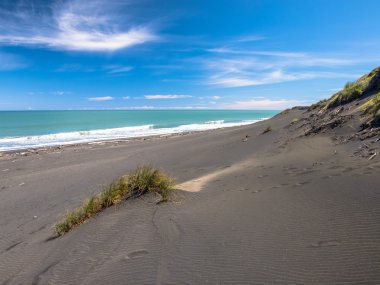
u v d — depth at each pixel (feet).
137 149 65.82
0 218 26.13
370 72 50.49
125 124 189.47
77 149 72.95
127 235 15.76
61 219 21.67
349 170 20.39
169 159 48.75
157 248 13.64
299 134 43.70
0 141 95.66
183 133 109.40
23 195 33.76
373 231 11.41
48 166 53.47
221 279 10.36
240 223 14.78
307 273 9.75
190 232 14.74
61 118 300.20
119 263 12.86
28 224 23.26
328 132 36.76
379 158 21.53
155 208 19.35
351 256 10.13
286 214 14.84
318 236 11.97
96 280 11.89
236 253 11.87
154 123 199.72
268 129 59.21
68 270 13.34
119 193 22.39
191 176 33.19
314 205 15.26
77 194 31.07
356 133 31.22
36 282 12.92
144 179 22.94
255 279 10.00
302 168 24.57
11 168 53.42
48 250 16.34
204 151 52.31
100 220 18.95
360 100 42.78
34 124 191.42
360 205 13.94
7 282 13.70
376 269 9.18
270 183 21.99
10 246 18.88
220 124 180.14
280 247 11.70
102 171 43.68
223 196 20.58
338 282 9.00
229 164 37.04
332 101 51.26
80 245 15.80
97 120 247.70
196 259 11.98
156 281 10.95
